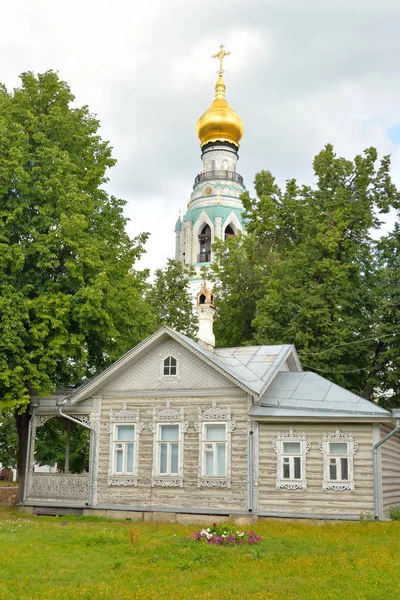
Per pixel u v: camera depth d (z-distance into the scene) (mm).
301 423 24125
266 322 35688
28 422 30234
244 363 27547
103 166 32875
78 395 27109
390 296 35031
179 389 26109
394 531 19422
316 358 33875
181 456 25500
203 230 73500
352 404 23906
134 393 26797
